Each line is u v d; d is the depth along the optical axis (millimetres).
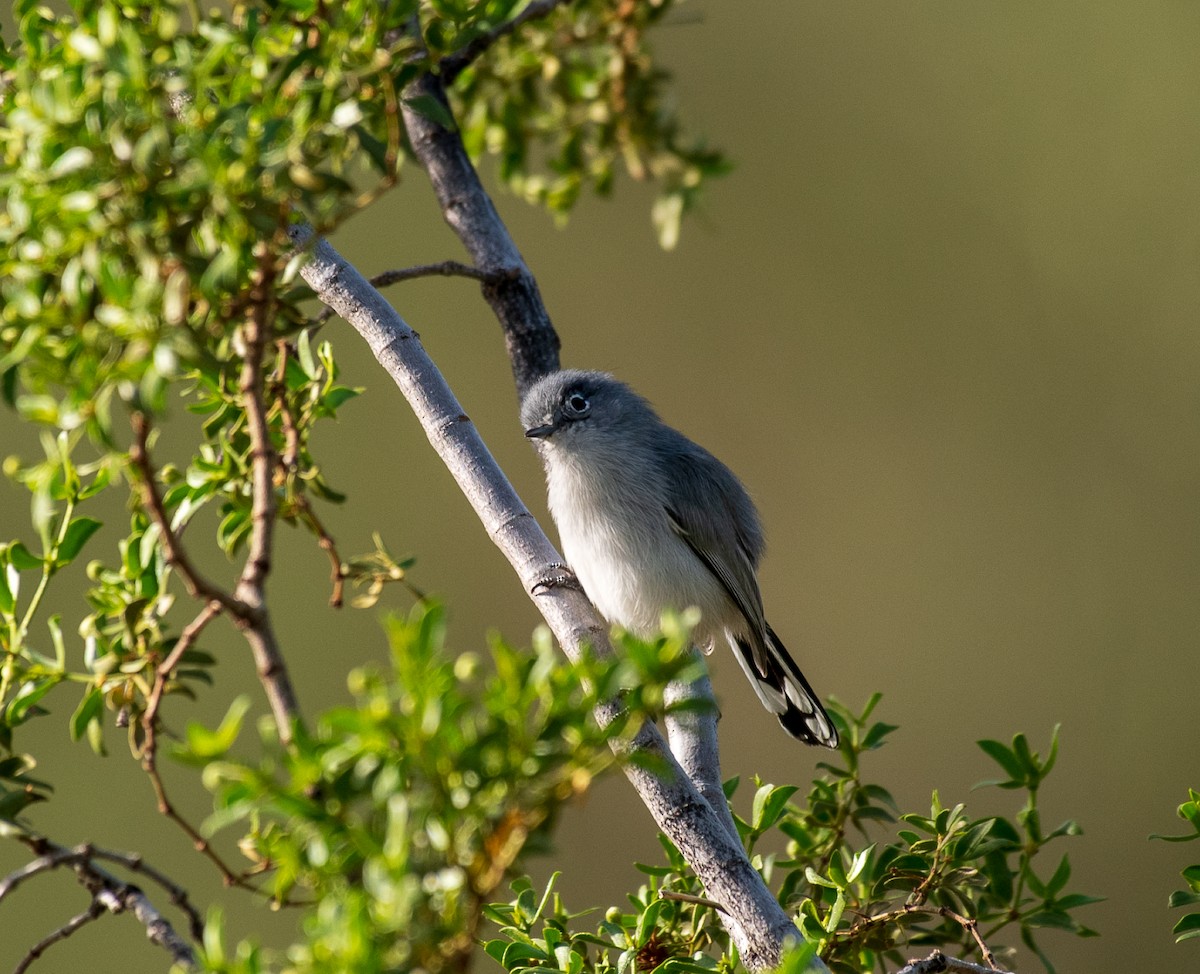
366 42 4984
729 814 7453
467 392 19172
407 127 10328
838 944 7164
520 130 11641
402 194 19766
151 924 5055
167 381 4520
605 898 16266
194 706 17000
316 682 17656
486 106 11578
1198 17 20516
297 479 6492
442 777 3826
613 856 16469
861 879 7340
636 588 11570
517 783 3863
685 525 11617
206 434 6621
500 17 9820
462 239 10227
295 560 18312
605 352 19922
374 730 3781
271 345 6176
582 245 20172
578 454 11578
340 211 4828
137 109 4512
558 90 11570
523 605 18188
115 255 4492
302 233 7770
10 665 5754
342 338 19109
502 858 3863
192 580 4320
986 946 6824
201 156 4426
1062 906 7457
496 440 18953
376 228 19625
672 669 3953
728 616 11883
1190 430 19234
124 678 5566
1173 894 6809
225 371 4750
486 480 8141
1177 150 20078
